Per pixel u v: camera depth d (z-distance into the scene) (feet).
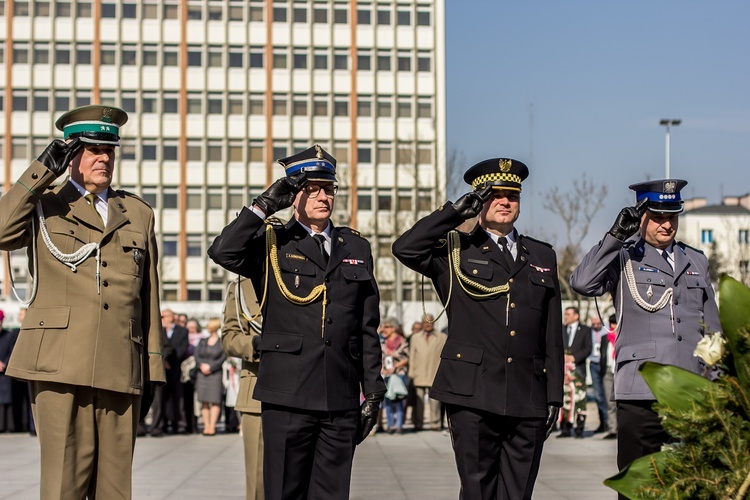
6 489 33.94
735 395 13.35
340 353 20.06
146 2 217.56
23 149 214.28
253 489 25.41
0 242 19.04
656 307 23.85
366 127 218.38
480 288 21.25
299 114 219.20
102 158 19.80
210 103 218.59
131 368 19.72
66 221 19.66
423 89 218.79
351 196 192.34
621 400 23.63
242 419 25.73
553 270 22.13
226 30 218.18
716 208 257.55
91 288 19.49
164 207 217.15
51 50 215.10
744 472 13.01
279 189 19.71
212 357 58.29
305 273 20.18
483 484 21.02
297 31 219.00
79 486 19.34
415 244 21.06
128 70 216.74
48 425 19.21
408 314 194.08
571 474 39.37
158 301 20.80
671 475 13.38
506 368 20.99
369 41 219.20
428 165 216.95
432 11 220.02
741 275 171.12
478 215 22.09
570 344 56.95
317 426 19.97
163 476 38.50
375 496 33.40
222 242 19.60
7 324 161.99
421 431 62.34
